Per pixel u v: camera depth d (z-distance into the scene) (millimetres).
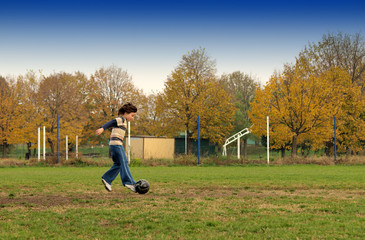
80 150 57031
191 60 43188
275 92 31969
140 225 5883
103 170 19781
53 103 45188
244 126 57938
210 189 10656
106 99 45844
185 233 5375
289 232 5336
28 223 6027
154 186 11359
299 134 32438
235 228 5641
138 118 49375
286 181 12789
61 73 51281
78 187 11016
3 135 39781
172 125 41438
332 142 37781
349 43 42531
